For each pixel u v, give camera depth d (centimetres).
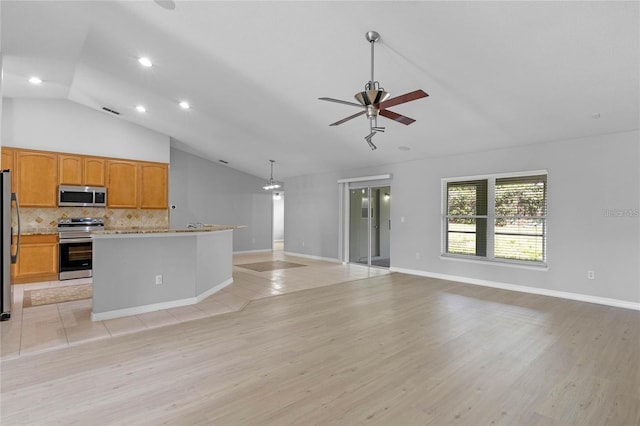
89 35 374
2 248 364
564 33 274
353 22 299
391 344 308
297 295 490
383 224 778
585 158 455
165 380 241
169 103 546
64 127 594
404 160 666
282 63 388
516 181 526
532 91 364
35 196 562
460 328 350
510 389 229
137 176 667
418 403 212
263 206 1027
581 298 458
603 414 201
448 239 614
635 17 249
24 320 367
